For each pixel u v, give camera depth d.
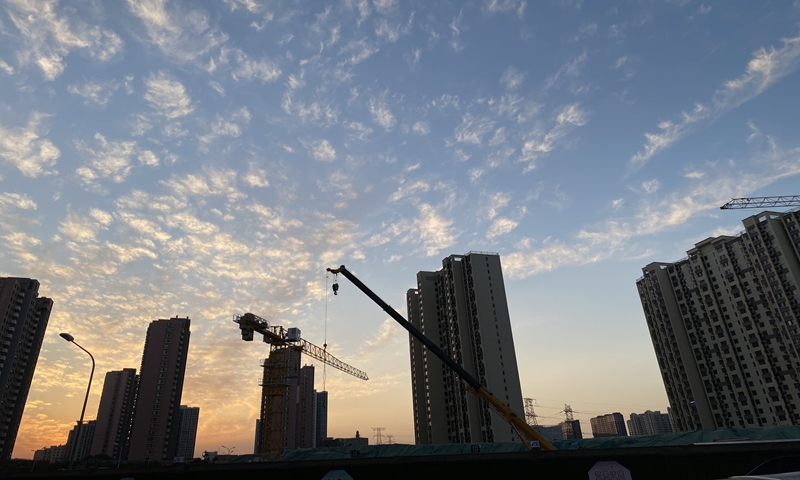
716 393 119.69
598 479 16.06
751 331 114.06
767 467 15.64
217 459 52.62
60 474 16.22
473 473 16.27
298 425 195.25
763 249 114.19
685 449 16.48
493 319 123.50
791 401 103.56
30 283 125.38
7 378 115.31
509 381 115.94
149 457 133.25
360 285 44.94
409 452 34.59
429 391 130.88
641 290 147.00
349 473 16.28
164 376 144.75
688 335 129.62
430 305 144.88
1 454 112.56
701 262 128.75
